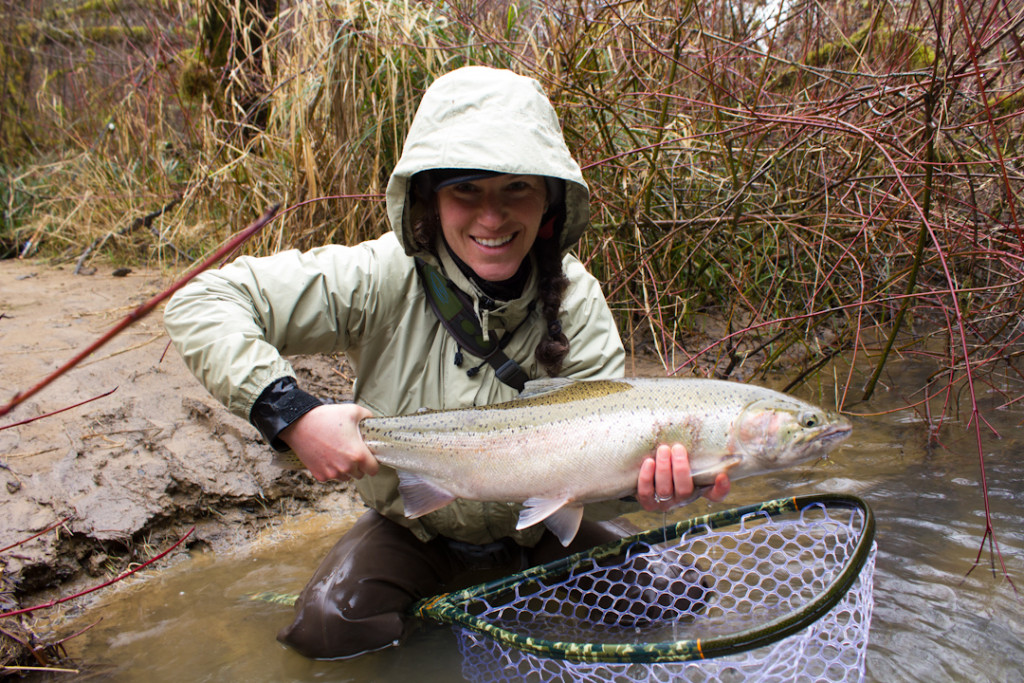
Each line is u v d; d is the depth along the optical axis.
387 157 2.47
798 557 1.30
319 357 2.21
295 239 2.40
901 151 2.10
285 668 1.21
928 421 1.88
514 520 1.33
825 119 2.01
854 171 2.27
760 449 1.12
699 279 2.55
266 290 1.21
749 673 1.12
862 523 1.13
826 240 2.38
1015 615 1.21
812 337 2.45
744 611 1.26
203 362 1.15
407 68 2.35
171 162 3.54
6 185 3.67
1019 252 2.00
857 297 2.36
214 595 1.43
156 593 1.44
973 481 1.63
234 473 1.70
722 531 1.41
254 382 1.12
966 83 2.22
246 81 2.99
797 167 2.48
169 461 1.69
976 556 1.36
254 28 3.25
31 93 4.57
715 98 2.46
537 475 1.16
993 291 2.30
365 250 1.29
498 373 1.27
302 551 1.58
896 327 2.01
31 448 1.65
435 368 1.29
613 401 1.16
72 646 1.28
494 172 1.13
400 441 1.18
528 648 1.08
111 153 3.77
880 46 2.61
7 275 2.94
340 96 2.42
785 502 1.22
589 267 2.37
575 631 1.26
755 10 2.64
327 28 2.48
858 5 2.87
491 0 2.38
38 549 1.43
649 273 2.41
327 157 2.45
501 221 1.16
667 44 2.41
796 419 1.11
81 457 1.65
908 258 2.36
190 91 3.39
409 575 1.32
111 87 4.23
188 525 1.61
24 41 4.64
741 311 2.64
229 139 2.74
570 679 1.16
